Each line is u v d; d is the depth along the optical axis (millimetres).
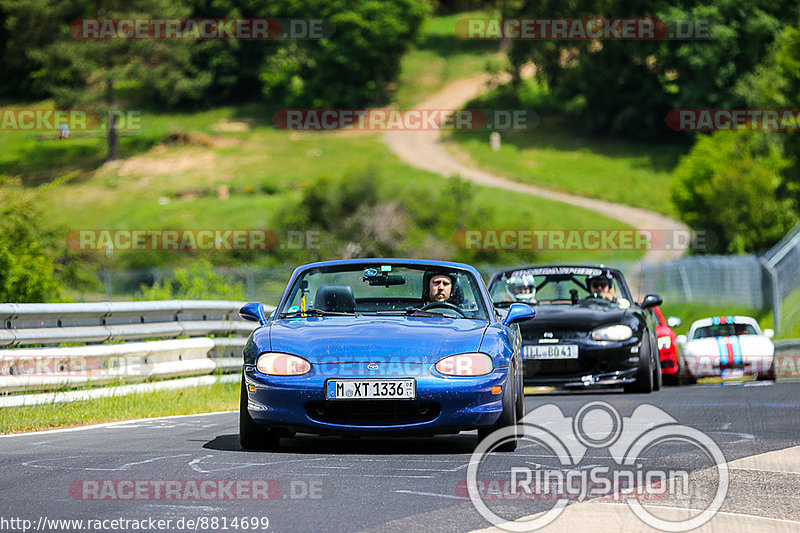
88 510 18328
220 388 48219
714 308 109812
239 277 126875
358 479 21531
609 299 50281
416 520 17562
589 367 45906
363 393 25500
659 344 58500
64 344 44562
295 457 24906
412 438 29531
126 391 41938
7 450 26859
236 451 26234
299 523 17312
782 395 44719
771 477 22141
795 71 173375
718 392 47312
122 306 43062
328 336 26641
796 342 69250
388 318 28547
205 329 49469
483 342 26672
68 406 37844
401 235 195000
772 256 101750
